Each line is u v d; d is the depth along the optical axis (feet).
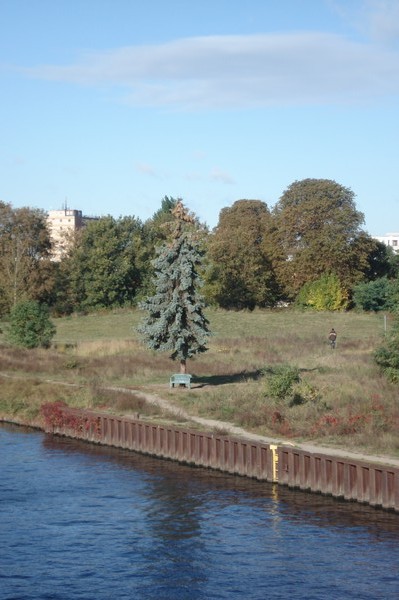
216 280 406.41
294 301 428.56
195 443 159.43
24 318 291.17
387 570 102.17
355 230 416.26
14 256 418.51
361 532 115.34
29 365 255.09
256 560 106.52
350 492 129.29
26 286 421.59
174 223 213.05
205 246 415.44
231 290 419.54
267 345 291.79
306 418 165.27
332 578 100.32
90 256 431.43
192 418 179.42
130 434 176.04
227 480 147.02
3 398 220.84
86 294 433.48
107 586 99.81
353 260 419.74
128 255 439.22
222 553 109.40
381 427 154.92
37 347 289.33
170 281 212.43
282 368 191.42
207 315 383.24
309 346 286.87
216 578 101.35
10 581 101.55
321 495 133.90
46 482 148.25
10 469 159.02
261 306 437.17
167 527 120.37
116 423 180.34
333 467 131.85
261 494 136.77
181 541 114.21
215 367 242.78
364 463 126.93
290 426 160.76
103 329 362.12
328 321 363.97
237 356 266.98
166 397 201.77
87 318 398.21
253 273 422.00
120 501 134.72
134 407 193.06
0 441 188.24
